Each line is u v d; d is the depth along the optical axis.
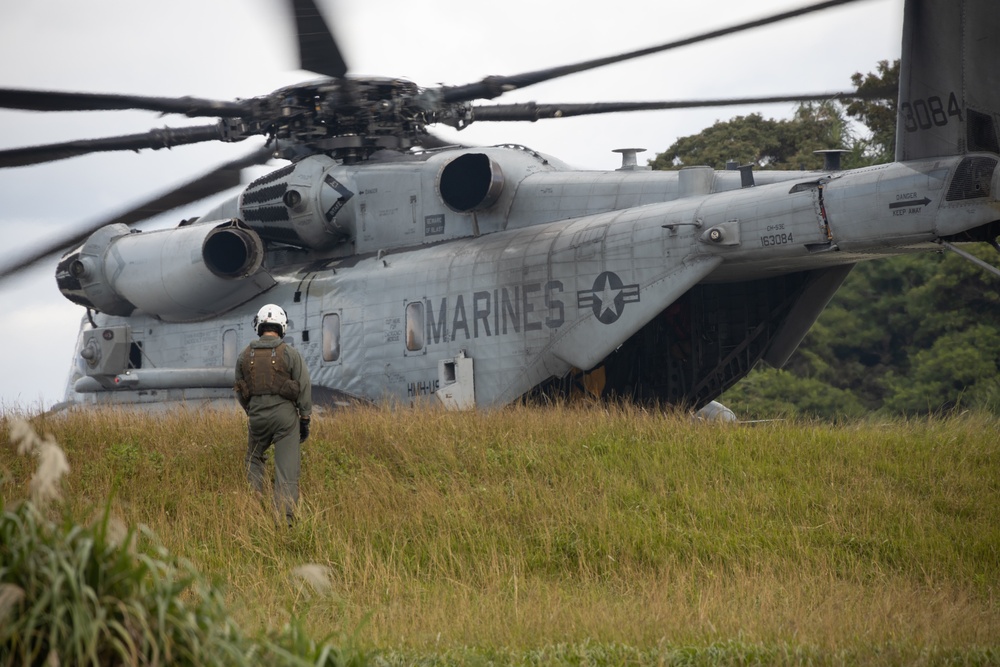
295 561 31.42
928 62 46.25
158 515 34.59
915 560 32.84
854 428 46.25
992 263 128.50
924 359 128.50
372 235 66.06
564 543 32.97
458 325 58.62
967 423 46.19
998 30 44.53
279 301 67.25
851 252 48.75
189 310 70.19
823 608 26.53
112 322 76.19
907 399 124.06
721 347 59.38
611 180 58.41
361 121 65.81
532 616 25.00
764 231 49.94
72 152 55.00
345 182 66.44
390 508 35.59
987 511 36.84
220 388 64.75
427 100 62.03
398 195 64.94
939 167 45.59
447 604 27.03
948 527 35.28
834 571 31.62
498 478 38.41
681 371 60.19
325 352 64.06
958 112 45.47
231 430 42.81
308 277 67.38
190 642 14.70
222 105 60.22
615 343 53.44
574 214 58.78
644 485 38.38
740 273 54.34
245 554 31.89
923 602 28.22
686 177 54.59
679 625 24.25
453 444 41.22
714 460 40.56
